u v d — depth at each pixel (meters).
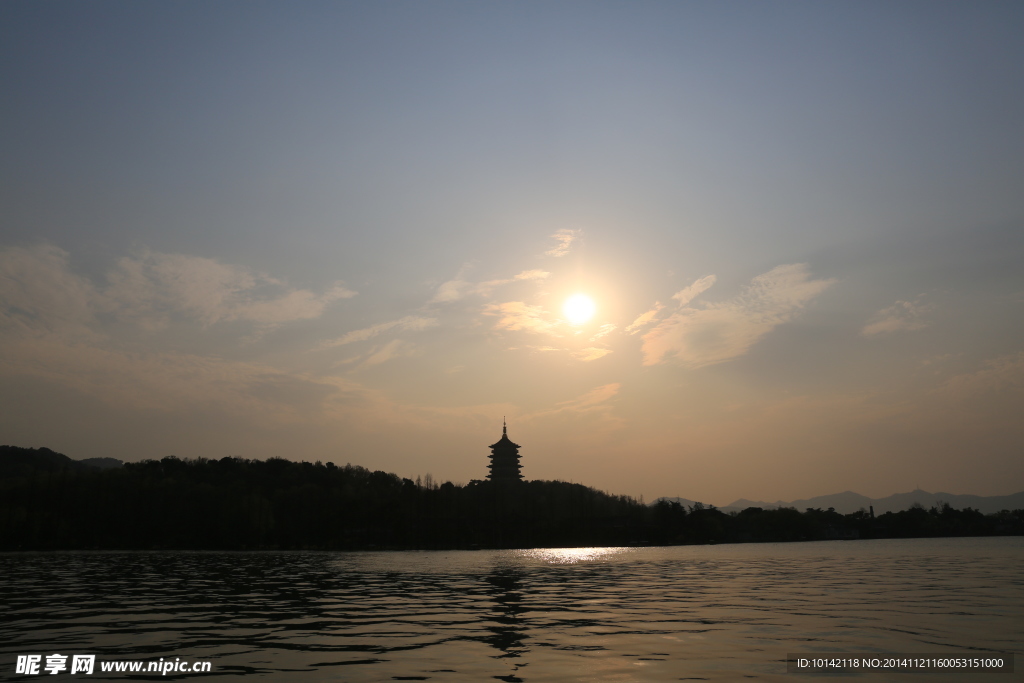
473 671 26.05
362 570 94.19
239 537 191.38
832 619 40.09
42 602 50.09
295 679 24.94
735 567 100.00
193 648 30.70
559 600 51.97
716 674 25.69
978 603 48.09
